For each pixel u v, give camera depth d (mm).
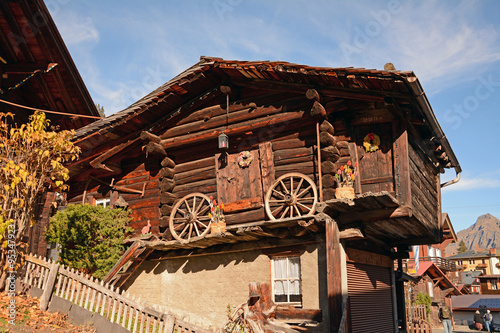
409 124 11484
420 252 43562
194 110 13312
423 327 19953
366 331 11742
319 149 11008
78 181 15359
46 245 15656
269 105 12102
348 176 10484
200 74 12305
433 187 14352
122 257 12375
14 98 15266
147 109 12969
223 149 12727
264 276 11484
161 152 13422
